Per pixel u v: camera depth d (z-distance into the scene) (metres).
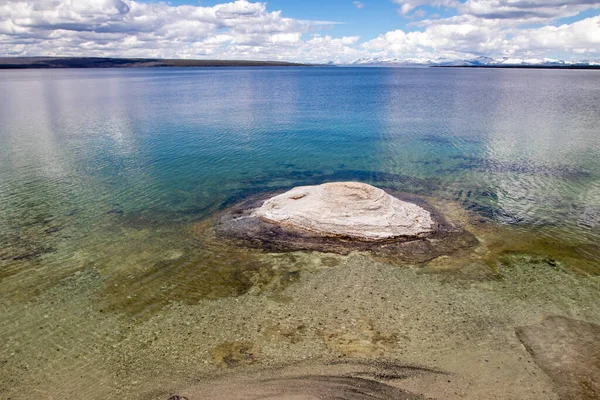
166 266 16.88
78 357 11.83
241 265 16.86
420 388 10.61
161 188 26.89
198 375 11.13
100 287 15.40
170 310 13.94
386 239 18.80
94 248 18.55
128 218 22.00
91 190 26.41
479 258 17.28
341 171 30.88
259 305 14.13
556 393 10.38
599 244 18.58
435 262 16.94
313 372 11.20
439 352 11.87
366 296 14.57
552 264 16.80
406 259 17.16
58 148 37.59
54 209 23.17
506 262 16.95
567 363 11.35
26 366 11.49
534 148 37.09
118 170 30.83
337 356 11.76
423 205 23.52
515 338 12.38
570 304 14.05
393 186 27.20
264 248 18.30
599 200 24.36
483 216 21.89
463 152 36.12
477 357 11.65
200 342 12.36
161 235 19.86
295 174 30.12
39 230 20.42
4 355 11.90
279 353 11.89
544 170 30.47
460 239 19.03
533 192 25.83
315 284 15.35
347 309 13.85
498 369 11.20
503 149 36.94
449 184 27.58
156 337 12.60
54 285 15.55
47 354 11.95
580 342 12.16
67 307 14.19
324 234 19.36
